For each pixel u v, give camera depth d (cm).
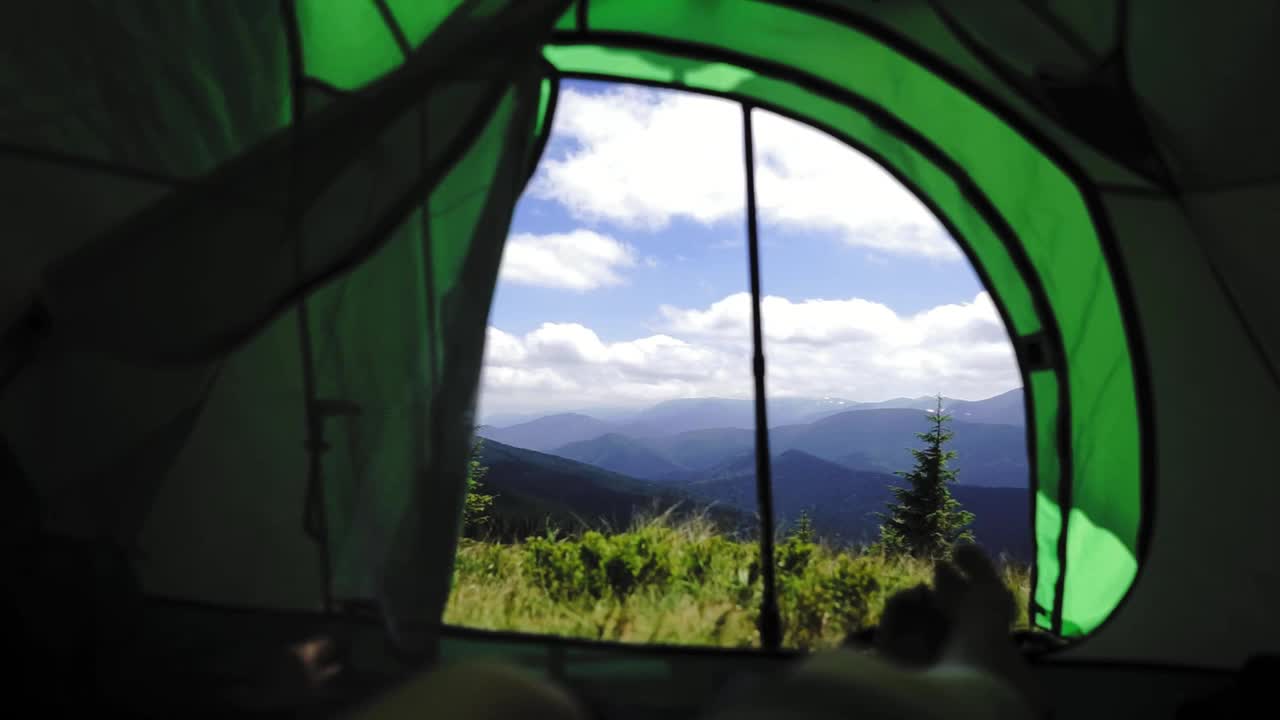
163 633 210
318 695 197
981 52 386
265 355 250
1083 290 435
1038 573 472
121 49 257
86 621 193
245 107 272
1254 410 374
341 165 225
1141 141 349
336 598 236
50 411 212
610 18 459
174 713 186
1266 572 363
